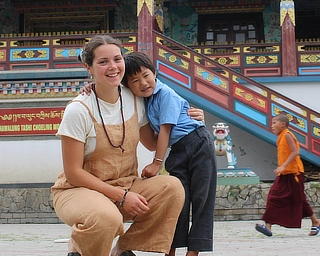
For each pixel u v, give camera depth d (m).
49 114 13.84
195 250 3.99
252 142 15.26
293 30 15.61
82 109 3.58
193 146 4.03
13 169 13.75
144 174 3.95
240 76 13.61
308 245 6.49
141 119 3.98
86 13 19.28
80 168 3.59
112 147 3.68
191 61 13.80
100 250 3.39
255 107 13.46
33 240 7.77
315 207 11.25
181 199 3.69
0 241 7.62
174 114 3.94
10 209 11.95
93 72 3.62
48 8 19.36
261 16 18.92
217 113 13.55
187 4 19.14
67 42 17.53
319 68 15.62
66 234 8.87
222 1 18.91
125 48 14.29
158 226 3.71
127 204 3.54
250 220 11.26
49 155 13.73
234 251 5.86
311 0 19.33
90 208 3.34
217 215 11.31
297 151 7.58
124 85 3.95
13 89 13.91
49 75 14.21
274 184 7.76
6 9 19.53
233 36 19.03
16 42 14.79
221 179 11.80
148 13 14.19
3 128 13.88
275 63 15.87
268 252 5.71
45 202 11.93
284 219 7.62
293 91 15.59
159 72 13.85
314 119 13.23
